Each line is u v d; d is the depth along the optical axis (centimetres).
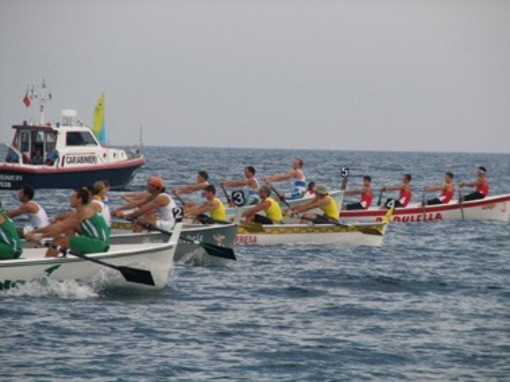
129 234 4503
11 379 2514
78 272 3672
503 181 16638
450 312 3556
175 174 13950
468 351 2933
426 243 5975
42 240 3806
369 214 7219
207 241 4688
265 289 3956
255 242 5516
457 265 4931
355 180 14262
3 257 3575
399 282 4241
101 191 3978
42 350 2797
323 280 4244
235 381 2561
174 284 4019
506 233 6775
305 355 2839
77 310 3359
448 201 7656
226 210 5803
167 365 2683
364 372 2684
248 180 6078
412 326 3281
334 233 5622
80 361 2694
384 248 5612
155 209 4450
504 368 2747
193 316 3341
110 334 3017
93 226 3691
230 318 3331
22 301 3475
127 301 3578
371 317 3422
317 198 5688
